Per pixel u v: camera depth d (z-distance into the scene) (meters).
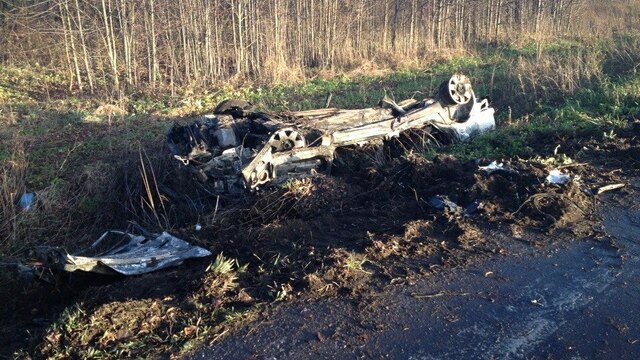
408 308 4.81
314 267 5.41
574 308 4.80
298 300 4.94
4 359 5.17
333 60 19.47
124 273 5.89
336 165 8.66
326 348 4.32
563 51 18.88
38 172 10.11
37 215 8.79
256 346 4.36
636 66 14.12
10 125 12.60
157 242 6.59
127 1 17.48
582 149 8.53
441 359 4.20
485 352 4.27
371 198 7.49
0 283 7.23
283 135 8.12
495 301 4.91
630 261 5.55
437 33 21.97
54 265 6.00
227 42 18.64
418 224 6.32
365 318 4.67
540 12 23.50
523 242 5.96
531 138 9.41
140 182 9.12
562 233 6.14
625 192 7.14
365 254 5.66
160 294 5.18
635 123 9.38
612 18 25.19
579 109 11.10
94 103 15.58
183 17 17.48
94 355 4.32
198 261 6.14
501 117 12.20
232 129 8.52
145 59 18.86
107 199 9.20
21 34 19.62
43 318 6.25
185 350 4.32
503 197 6.94
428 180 7.65
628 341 4.38
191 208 8.38
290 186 7.42
